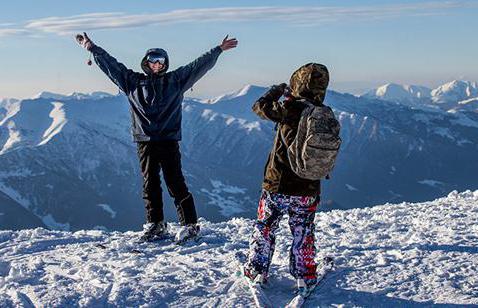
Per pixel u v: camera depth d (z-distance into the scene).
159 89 6.21
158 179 6.56
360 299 4.40
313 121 4.12
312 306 4.36
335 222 7.86
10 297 4.74
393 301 4.32
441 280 4.65
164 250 6.23
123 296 4.65
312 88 4.39
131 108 6.40
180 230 6.44
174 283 4.93
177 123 6.43
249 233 7.06
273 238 4.70
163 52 6.20
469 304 4.16
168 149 6.42
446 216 7.52
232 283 4.83
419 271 4.90
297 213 4.50
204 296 4.62
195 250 6.16
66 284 5.05
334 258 5.37
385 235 6.46
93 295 4.68
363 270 5.01
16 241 7.00
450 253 5.37
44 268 5.66
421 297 4.36
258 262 4.64
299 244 4.52
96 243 6.69
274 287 4.77
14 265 5.79
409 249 5.60
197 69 6.22
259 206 4.70
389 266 5.08
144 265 5.63
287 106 4.37
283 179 4.45
